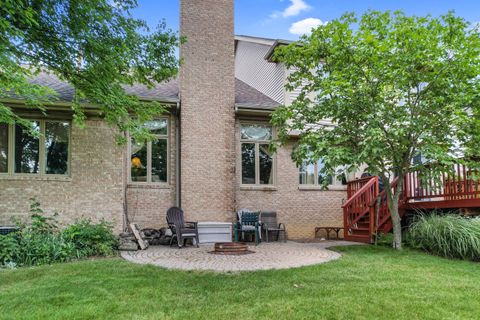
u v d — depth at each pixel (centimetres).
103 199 978
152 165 1104
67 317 392
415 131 775
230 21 1180
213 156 1112
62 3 721
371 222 979
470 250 713
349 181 1187
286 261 701
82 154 975
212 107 1127
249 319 385
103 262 691
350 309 413
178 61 954
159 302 441
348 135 819
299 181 1231
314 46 866
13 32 628
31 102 784
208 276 571
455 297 459
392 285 515
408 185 1013
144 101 1060
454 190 912
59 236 795
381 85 811
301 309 414
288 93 1230
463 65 752
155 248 911
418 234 842
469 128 766
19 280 557
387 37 809
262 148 1202
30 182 937
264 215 1159
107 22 798
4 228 845
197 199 1083
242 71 1672
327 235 1216
